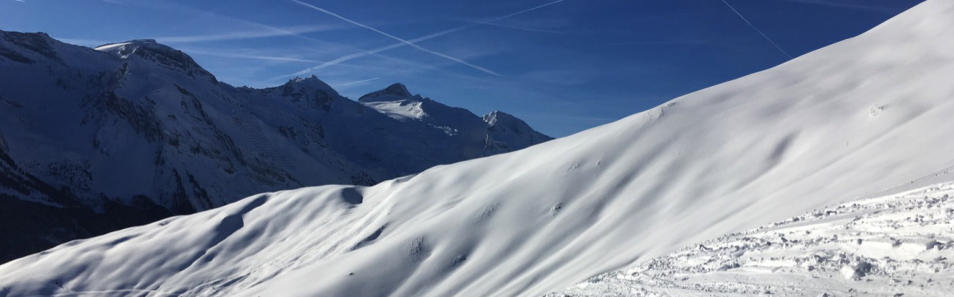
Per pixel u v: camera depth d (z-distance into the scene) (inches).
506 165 2618.1
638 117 2246.6
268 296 2074.3
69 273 2933.1
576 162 2119.8
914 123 1141.1
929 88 1418.6
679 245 920.3
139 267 2923.2
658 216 1470.2
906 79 1606.8
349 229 2691.9
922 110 1336.1
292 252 2699.3
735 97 2128.4
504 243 1788.9
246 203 3538.4
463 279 1664.6
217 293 2459.4
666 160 1827.0
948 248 343.0
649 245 1074.7
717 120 1952.5
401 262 1915.6
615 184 1839.3
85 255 3110.2
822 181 1007.6
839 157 1300.4
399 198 2694.4
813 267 410.9
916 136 1015.6
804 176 1254.9
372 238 2384.4
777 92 2015.3
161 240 3206.2
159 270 2874.0
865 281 350.9
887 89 1592.0
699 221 1151.0
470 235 1926.7
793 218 647.8
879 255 386.0
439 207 2421.3
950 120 997.8
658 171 1775.3
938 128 988.6
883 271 355.6
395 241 2057.1
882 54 1966.0
